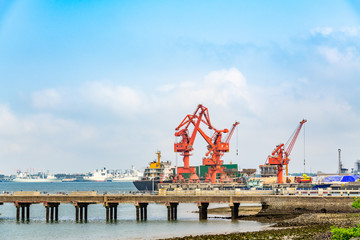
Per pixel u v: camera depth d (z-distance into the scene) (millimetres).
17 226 110188
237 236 78438
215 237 78938
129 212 155250
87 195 119562
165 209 169000
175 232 95625
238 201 111812
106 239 89688
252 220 109812
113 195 118062
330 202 106000
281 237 74875
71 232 99438
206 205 115688
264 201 110750
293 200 109000
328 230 78812
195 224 107875
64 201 119688
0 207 191750
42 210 168875
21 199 122000
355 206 74938
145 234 94312
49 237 93562
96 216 138500
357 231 61688
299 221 96125
